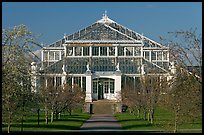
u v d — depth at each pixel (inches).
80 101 3329.2
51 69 4023.1
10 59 1041.5
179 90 909.8
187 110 882.8
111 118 2746.1
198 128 1604.3
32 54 1125.1
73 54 4207.7
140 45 4239.7
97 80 4055.1
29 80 1266.0
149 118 2487.7
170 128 1270.9
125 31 5108.3
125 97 3179.1
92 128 1776.6
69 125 1937.7
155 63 4547.2
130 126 1886.1
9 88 1043.3
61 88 2422.5
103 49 4239.7
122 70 4116.6
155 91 2084.2
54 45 4874.5
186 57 866.8
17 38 1019.9
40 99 1592.0
